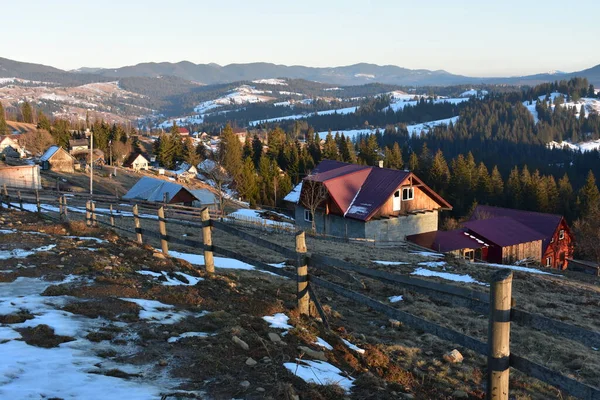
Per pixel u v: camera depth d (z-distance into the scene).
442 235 44.62
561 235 55.44
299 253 9.33
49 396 4.63
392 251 32.34
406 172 42.09
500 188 97.31
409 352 9.66
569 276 33.66
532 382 9.42
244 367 6.07
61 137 129.38
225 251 11.42
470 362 9.91
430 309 14.40
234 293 9.92
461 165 98.69
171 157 130.38
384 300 15.13
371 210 40.59
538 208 90.56
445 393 7.89
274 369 6.10
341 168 48.12
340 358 7.71
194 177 116.19
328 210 44.06
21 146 119.94
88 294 8.32
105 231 15.18
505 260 45.28
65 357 5.70
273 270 10.05
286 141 137.38
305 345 7.58
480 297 6.07
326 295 13.91
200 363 5.92
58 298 8.00
